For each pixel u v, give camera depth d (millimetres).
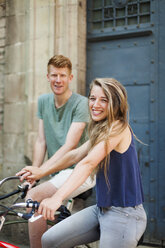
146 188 3510
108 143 1549
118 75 3650
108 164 1614
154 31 3432
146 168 3506
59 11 3625
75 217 1763
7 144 4098
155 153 3459
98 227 1761
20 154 3953
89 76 3791
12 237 3406
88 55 3799
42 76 3723
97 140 1587
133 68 3570
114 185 1633
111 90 1611
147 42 3484
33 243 2129
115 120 1622
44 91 3711
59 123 2541
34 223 2102
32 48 3785
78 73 3639
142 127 3531
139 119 3547
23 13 3893
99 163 1648
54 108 2551
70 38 3605
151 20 3438
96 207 1792
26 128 3855
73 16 3586
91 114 1680
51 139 2602
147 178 3502
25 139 3859
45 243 1732
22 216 1531
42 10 3713
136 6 3521
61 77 2432
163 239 3422
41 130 2688
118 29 3605
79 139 2428
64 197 1521
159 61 3426
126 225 1611
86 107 2443
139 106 3547
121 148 1610
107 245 1611
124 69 3617
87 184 2242
